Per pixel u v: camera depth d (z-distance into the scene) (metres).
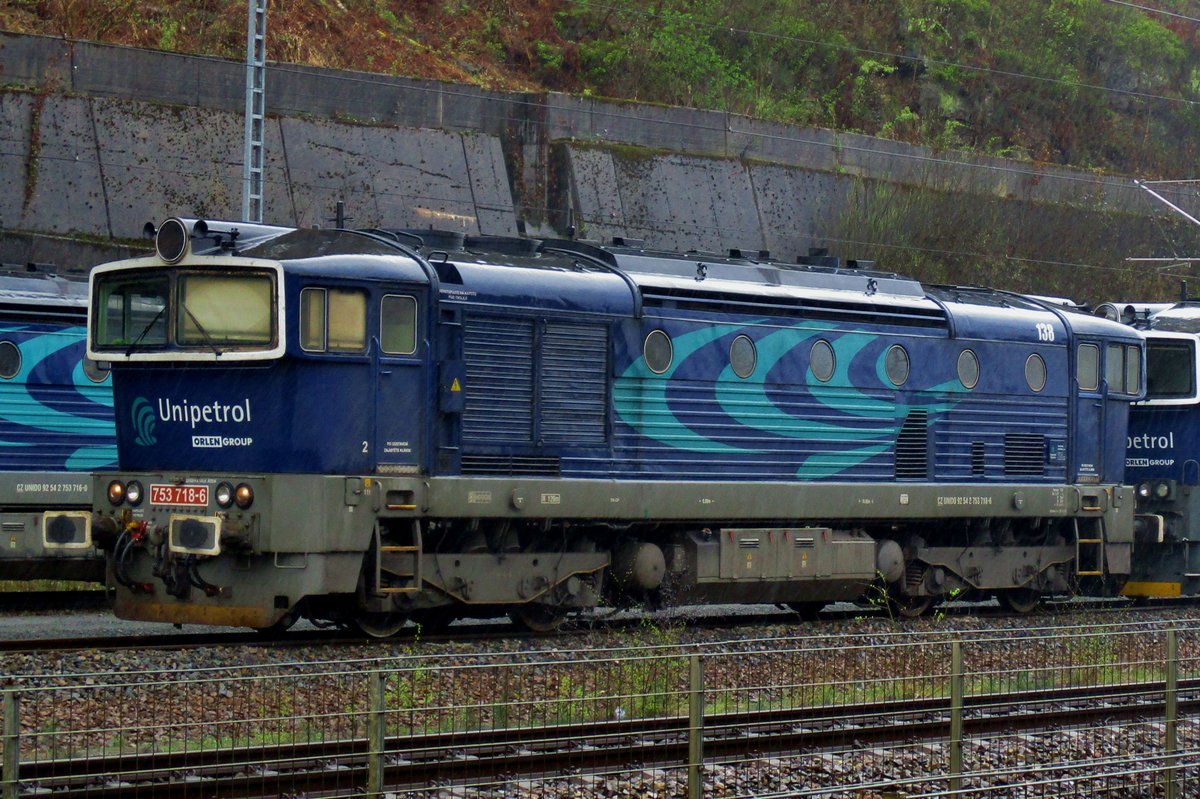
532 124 46.78
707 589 25.20
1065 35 68.62
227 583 20.86
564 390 23.39
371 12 51.78
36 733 12.75
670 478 24.55
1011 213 55.50
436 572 22.11
